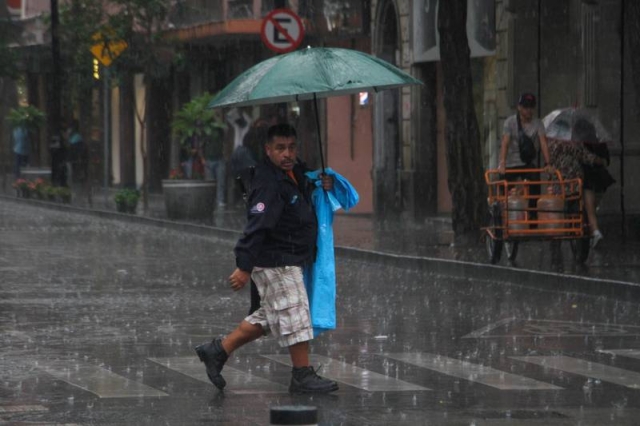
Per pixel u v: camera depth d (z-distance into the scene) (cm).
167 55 8600
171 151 10038
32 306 3303
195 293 3634
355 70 2194
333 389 2109
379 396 2080
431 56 6250
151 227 6669
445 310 3256
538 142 4294
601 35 5216
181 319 3072
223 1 8519
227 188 8206
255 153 5638
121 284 3856
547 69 5531
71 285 3822
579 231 3997
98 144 11175
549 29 5512
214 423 1862
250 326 2120
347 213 7175
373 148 6856
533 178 4266
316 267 2122
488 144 5938
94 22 8125
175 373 2303
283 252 2086
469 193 4784
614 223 5119
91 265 4469
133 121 10619
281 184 2078
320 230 2120
